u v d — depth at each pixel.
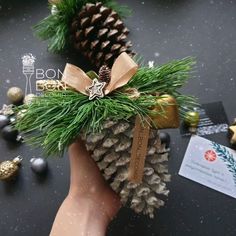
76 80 0.28
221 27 0.40
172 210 0.37
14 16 0.40
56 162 0.38
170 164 0.37
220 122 0.38
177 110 0.28
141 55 0.39
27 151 0.38
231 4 0.41
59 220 0.31
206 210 0.37
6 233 0.37
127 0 0.41
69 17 0.36
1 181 0.38
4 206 0.37
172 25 0.40
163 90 0.29
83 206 0.31
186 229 0.37
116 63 0.27
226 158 0.37
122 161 0.28
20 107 0.29
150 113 0.27
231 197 0.37
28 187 0.38
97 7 0.34
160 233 0.37
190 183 0.37
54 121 0.27
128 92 0.28
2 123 0.38
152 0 0.41
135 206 0.29
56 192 0.37
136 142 0.28
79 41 0.36
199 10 0.40
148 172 0.29
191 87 0.39
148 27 0.40
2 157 0.38
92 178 0.32
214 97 0.39
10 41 0.40
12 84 0.39
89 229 0.31
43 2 0.41
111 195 0.32
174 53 0.40
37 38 0.40
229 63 0.39
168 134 0.37
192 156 0.37
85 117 0.27
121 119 0.27
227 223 0.37
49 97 0.28
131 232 0.37
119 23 0.34
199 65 0.39
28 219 0.37
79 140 0.31
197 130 0.38
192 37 0.40
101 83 0.27
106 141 0.27
